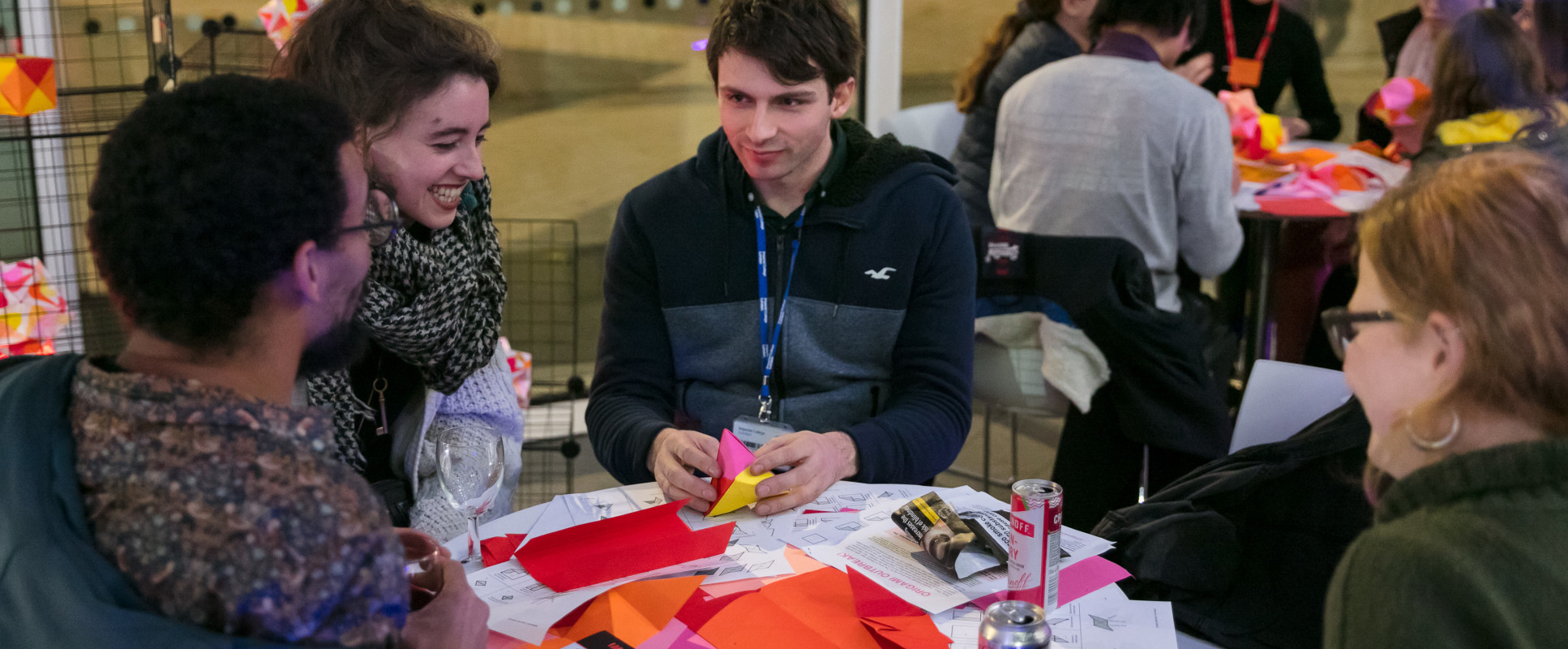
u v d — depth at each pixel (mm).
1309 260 2893
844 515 1357
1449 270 765
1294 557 1414
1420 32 3281
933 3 4750
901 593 1142
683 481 1386
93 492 735
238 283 737
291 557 705
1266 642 1364
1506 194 761
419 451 1576
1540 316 733
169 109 745
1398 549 747
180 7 3193
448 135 1383
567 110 4910
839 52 1584
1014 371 2430
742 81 1565
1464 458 756
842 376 1789
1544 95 2273
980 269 2320
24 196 2682
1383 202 852
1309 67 3523
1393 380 833
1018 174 2502
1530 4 2600
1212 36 3527
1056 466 2404
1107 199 2367
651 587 1152
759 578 1190
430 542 1052
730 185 1748
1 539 709
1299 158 2963
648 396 1786
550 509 1402
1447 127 2260
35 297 2193
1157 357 2178
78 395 771
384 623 754
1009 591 1112
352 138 821
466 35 1413
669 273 1771
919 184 1745
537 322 3736
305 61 1359
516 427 1726
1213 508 1464
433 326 1472
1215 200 2355
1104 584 1181
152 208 715
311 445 770
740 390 1814
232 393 743
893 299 1735
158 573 700
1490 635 701
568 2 4523
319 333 833
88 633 669
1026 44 2699
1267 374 1650
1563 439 731
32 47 2635
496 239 1680
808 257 1743
